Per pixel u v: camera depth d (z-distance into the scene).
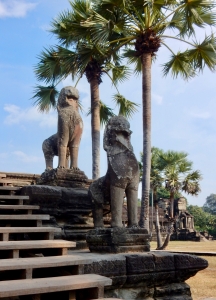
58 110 6.58
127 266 4.15
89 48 10.50
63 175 6.27
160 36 10.55
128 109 13.06
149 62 10.35
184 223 39.41
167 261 4.46
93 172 11.31
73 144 6.57
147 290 4.34
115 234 4.42
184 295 4.61
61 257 3.70
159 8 10.02
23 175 8.22
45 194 5.62
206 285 8.48
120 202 4.64
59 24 10.91
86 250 5.15
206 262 4.77
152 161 22.80
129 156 4.80
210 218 56.06
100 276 3.56
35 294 3.06
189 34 10.30
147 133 9.97
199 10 10.22
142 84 10.30
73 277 3.45
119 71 12.95
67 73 10.98
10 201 5.62
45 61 11.23
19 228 4.03
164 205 39.38
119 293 4.14
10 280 3.23
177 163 22.48
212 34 10.64
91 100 11.66
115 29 10.31
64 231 5.45
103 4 9.81
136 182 4.80
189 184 22.08
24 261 3.38
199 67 11.18
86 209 5.96
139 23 10.33
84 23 9.70
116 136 4.85
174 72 11.95
